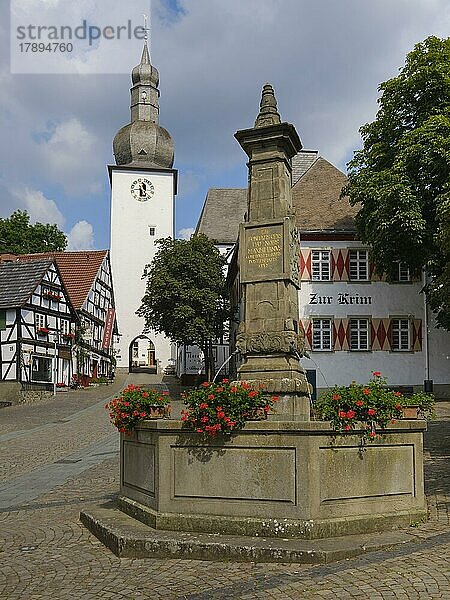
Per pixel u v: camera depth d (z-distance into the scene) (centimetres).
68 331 4972
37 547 850
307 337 3716
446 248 1966
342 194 3497
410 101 3241
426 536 804
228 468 823
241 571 718
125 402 918
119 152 8131
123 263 7725
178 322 4353
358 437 827
